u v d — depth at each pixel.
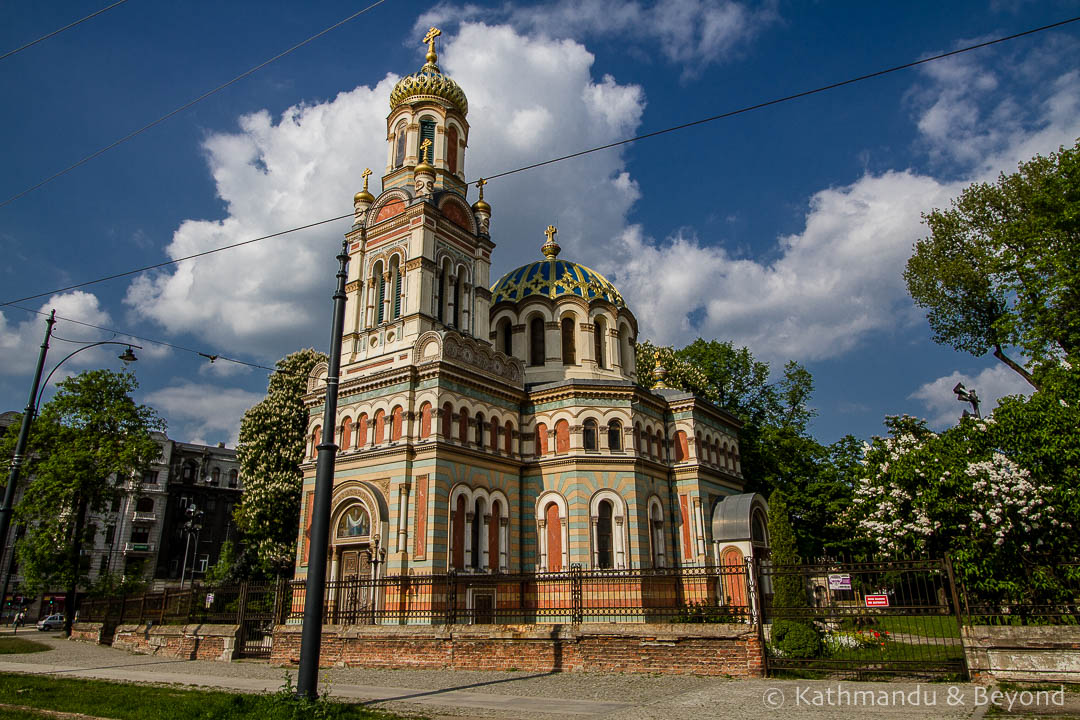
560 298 51.53
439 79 51.25
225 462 104.69
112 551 91.00
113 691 19.88
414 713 16.08
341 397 42.69
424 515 36.78
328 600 37.62
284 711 15.36
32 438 55.22
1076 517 26.05
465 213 47.78
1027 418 27.95
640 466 44.03
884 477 31.98
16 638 45.53
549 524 42.03
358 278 45.66
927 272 50.34
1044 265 38.12
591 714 15.75
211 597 33.28
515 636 23.88
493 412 42.41
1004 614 20.31
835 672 20.44
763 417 67.44
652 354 67.38
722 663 21.11
